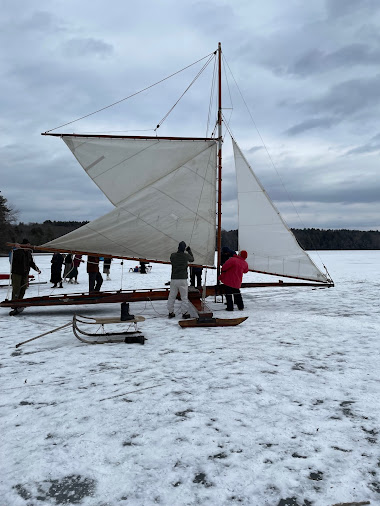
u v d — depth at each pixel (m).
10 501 2.18
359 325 7.23
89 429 3.06
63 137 9.04
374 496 2.18
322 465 2.50
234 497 2.20
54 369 4.65
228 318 7.79
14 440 2.90
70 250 8.67
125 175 9.34
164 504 2.14
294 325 7.33
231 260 9.09
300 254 9.78
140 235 9.01
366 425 3.07
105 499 2.19
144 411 3.39
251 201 9.77
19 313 9.16
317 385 4.00
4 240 69.75
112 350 5.57
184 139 9.23
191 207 9.28
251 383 4.08
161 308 9.91
